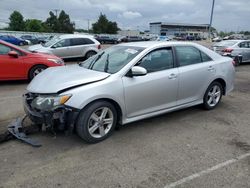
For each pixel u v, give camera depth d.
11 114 5.45
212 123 5.06
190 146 4.08
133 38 55.38
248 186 3.09
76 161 3.60
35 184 3.09
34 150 3.88
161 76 4.67
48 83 4.07
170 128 4.78
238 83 9.07
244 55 13.80
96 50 15.07
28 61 8.30
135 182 3.16
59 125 3.84
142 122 5.03
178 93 5.02
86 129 3.95
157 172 3.36
